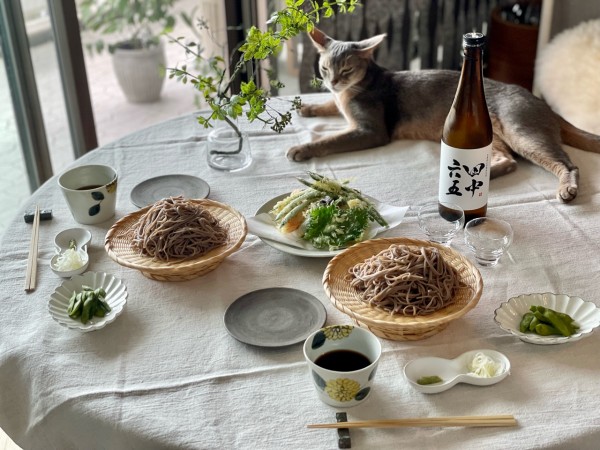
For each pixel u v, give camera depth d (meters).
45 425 0.75
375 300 0.81
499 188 1.14
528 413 0.71
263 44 1.08
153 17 2.37
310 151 1.23
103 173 1.08
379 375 0.77
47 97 1.88
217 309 0.88
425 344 0.81
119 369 0.79
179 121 1.40
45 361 0.80
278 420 0.72
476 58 0.94
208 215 0.96
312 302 0.87
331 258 0.96
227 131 1.21
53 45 1.76
